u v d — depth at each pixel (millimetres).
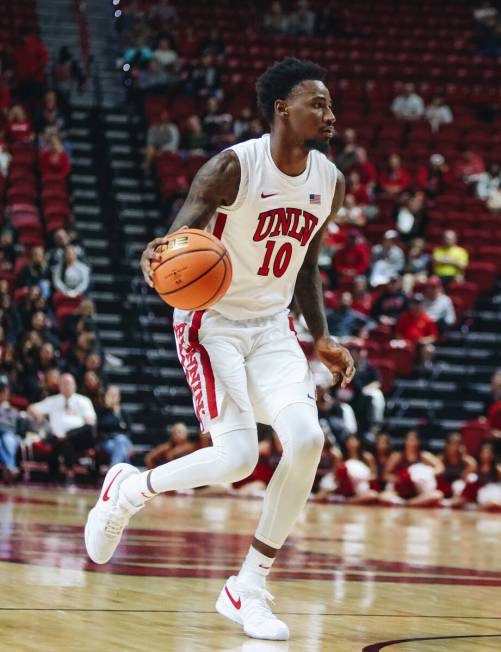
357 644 4480
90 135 25375
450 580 7148
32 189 22188
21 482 16422
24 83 24828
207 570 6879
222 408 4969
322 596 5980
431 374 20406
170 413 19328
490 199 24125
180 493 16469
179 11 29266
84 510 11641
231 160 5004
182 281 4707
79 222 22812
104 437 16609
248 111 25047
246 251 5109
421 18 30984
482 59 29969
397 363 19938
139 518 11250
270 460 16766
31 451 16422
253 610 4707
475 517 14898
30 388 17094
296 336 5277
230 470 4891
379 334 19969
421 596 6203
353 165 23891
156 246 4812
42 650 3980
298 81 5043
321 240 5457
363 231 22578
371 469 16906
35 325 17891
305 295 5449
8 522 9742
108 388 17078
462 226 23375
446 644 4570
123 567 6793
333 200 5336
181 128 25297
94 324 19031
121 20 28078
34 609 4945
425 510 15961
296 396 4996
